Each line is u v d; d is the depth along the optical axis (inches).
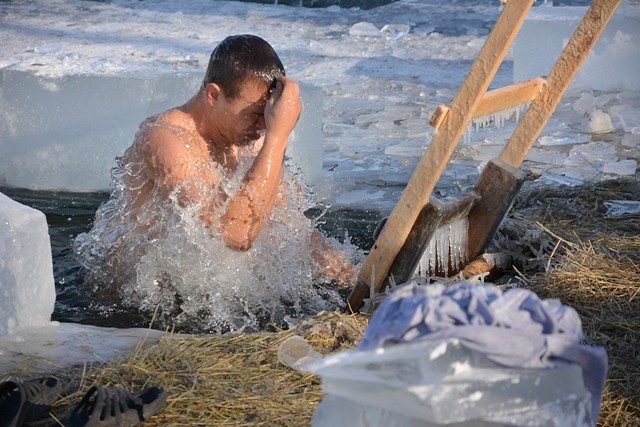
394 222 229.3
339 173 389.1
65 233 322.0
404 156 410.3
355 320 223.8
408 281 236.5
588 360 123.2
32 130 374.6
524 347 116.9
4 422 170.6
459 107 215.6
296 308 260.5
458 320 118.5
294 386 194.1
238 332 225.5
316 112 374.3
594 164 387.2
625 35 512.4
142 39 605.3
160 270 263.3
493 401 112.4
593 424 127.6
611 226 298.8
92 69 396.5
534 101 248.2
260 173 252.4
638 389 196.4
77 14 689.6
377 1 749.9
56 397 185.3
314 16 711.7
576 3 679.7
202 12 714.2
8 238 219.5
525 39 521.7
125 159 271.1
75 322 252.4
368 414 119.0
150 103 366.9
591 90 522.3
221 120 259.3
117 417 175.0
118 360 206.8
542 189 335.3
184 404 185.9
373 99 503.5
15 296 222.8
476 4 747.4
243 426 178.9
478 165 390.9
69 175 376.5
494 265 267.3
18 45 566.6
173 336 217.9
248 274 264.5
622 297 240.7
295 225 279.7
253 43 254.8
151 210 263.6
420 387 108.7
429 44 625.0
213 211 256.1
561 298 241.0
